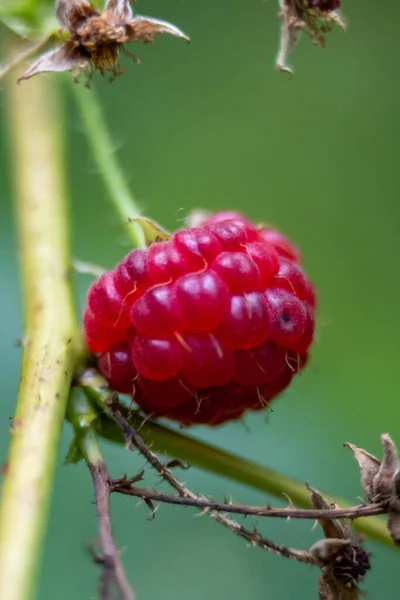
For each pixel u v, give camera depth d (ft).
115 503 0.67
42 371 0.56
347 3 0.76
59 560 0.66
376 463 0.55
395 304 0.71
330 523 0.55
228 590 0.66
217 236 0.57
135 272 0.56
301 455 0.68
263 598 0.66
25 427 0.54
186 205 0.74
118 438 0.56
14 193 0.61
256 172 0.74
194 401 0.57
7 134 0.64
